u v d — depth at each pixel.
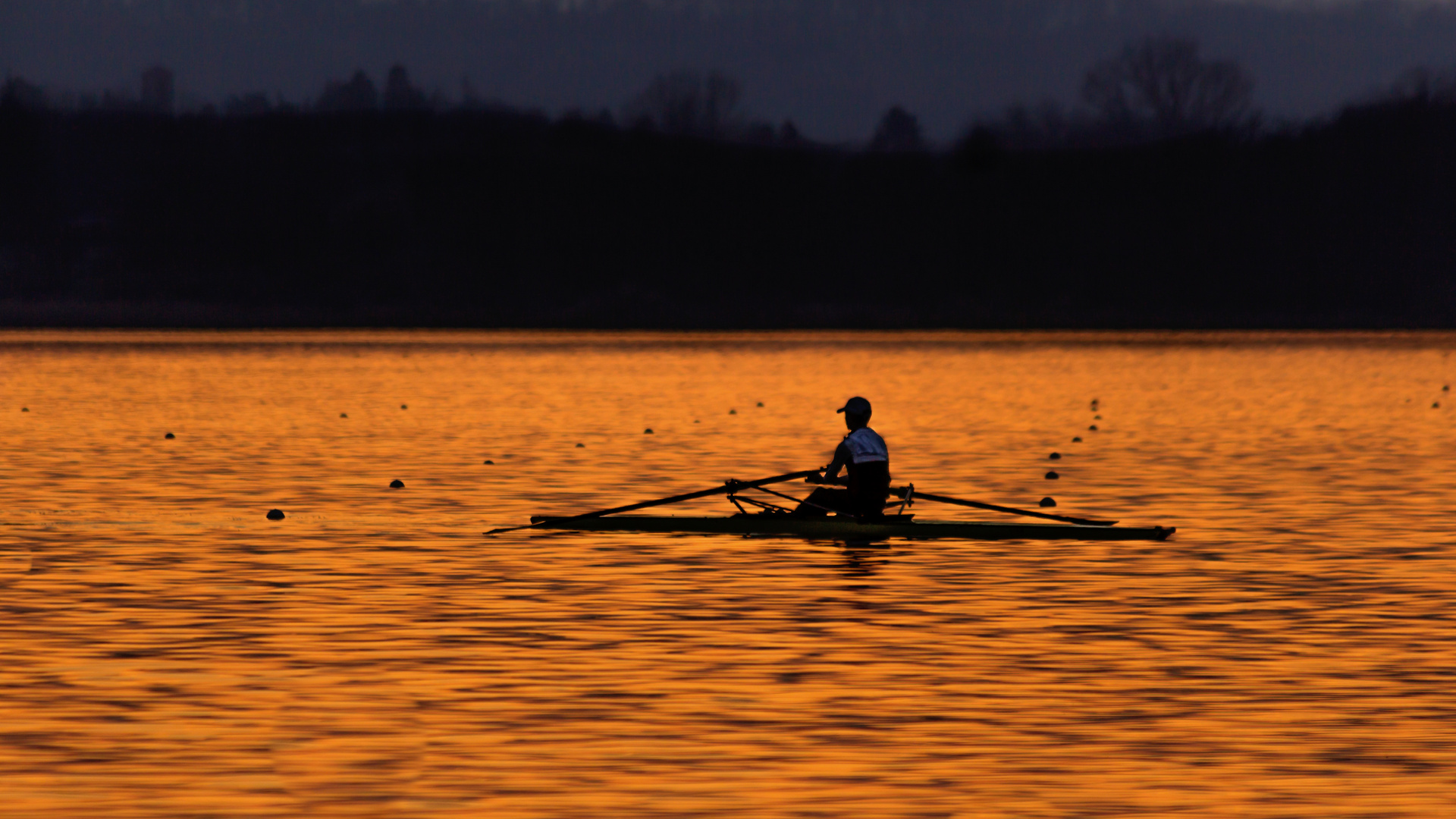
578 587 57.53
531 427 138.38
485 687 42.00
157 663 44.75
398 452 114.38
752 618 51.59
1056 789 33.28
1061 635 48.72
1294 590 56.84
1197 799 32.62
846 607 53.56
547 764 35.03
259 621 50.94
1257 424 144.75
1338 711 39.59
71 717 38.81
